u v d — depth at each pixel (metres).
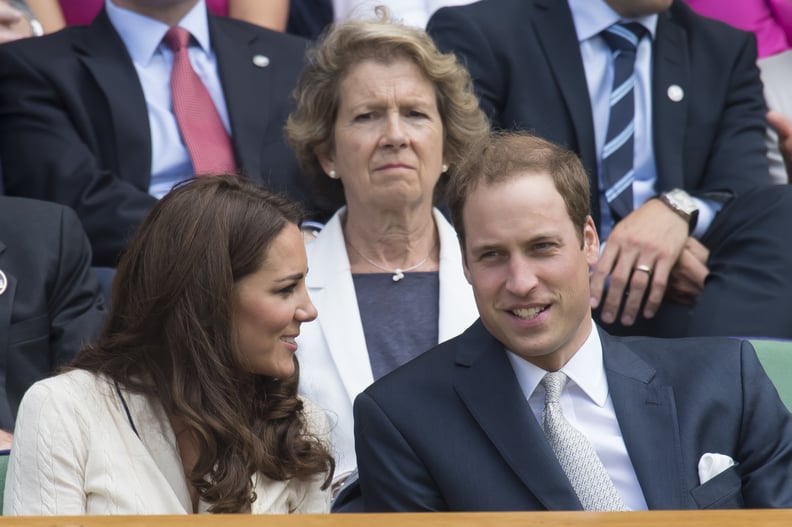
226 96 16.20
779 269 14.55
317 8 18.98
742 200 15.25
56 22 18.12
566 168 9.00
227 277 9.39
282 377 9.72
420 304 12.84
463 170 9.12
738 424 9.11
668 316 14.84
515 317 8.91
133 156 15.64
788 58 18.84
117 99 15.74
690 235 15.30
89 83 15.88
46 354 13.20
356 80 13.18
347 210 13.66
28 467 9.12
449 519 5.92
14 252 13.38
